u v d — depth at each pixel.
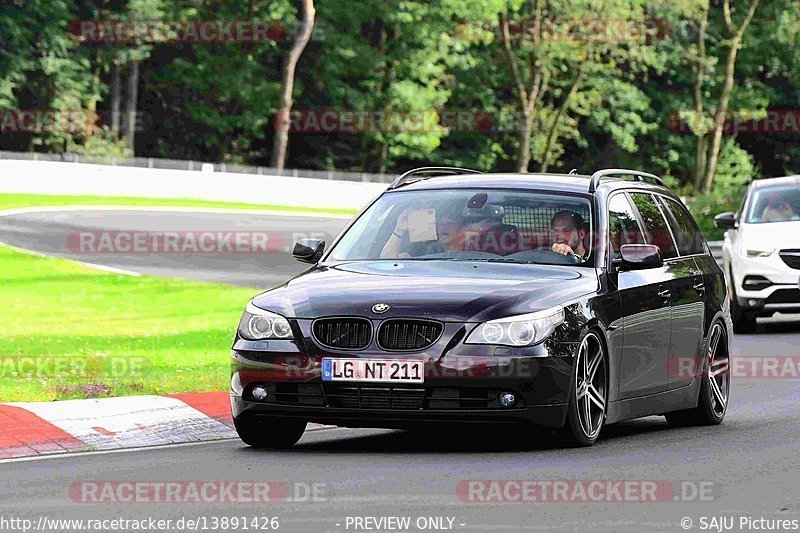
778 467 23.81
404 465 23.70
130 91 173.00
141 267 74.50
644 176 31.16
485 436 27.94
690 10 188.88
